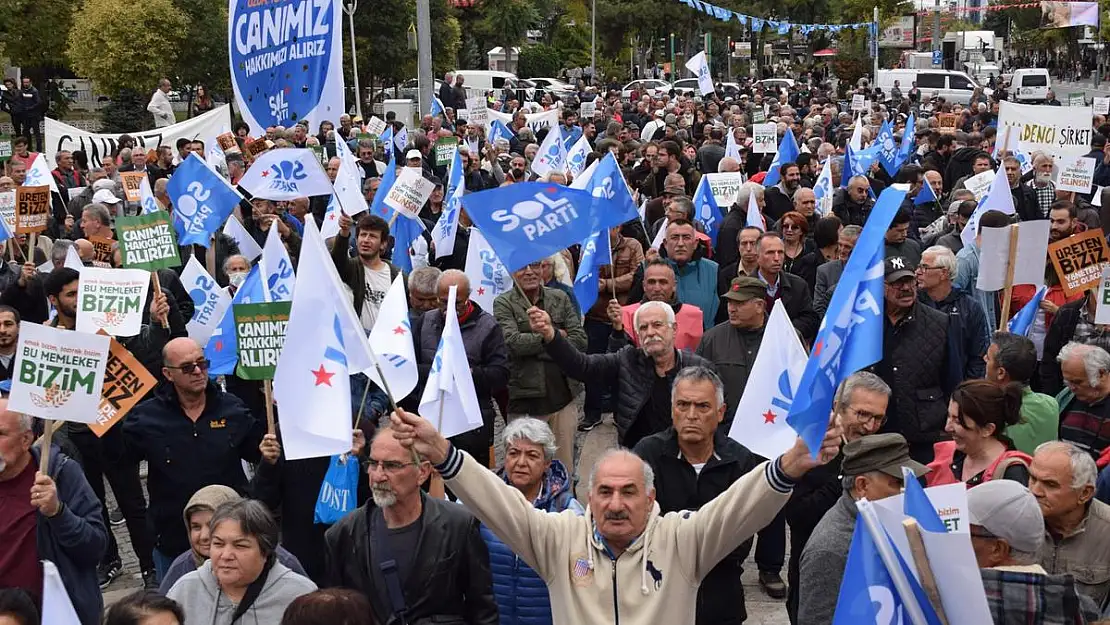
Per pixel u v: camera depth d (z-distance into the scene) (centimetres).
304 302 520
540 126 2861
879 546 381
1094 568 526
